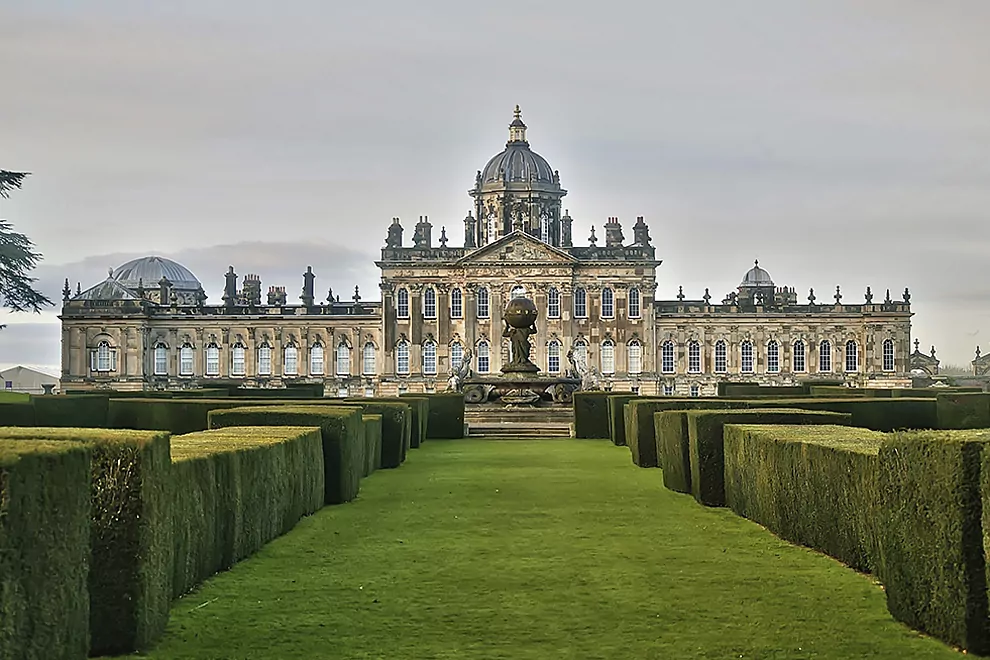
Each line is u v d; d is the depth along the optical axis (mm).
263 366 148000
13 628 13039
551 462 48125
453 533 27203
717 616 18703
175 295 165750
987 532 16000
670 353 146125
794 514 25359
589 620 18484
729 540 25969
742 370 146250
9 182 88812
